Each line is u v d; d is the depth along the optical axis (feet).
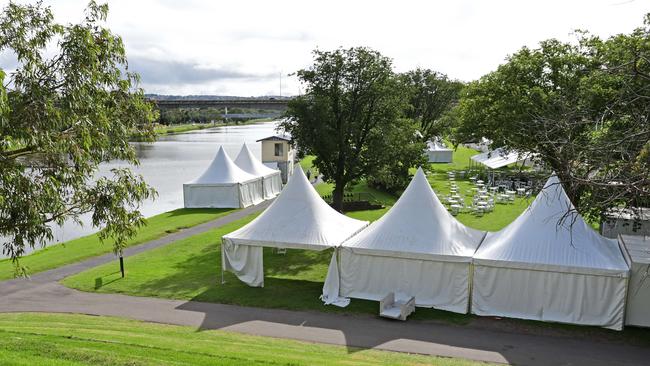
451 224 49.19
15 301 48.29
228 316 44.01
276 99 337.31
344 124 87.86
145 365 27.58
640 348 37.04
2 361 25.89
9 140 31.53
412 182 51.44
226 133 523.29
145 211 103.65
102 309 45.85
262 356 32.09
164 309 45.88
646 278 40.40
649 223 51.44
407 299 45.83
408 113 200.85
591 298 41.29
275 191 126.41
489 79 86.69
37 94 31.27
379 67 87.15
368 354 35.27
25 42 32.09
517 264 42.52
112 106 36.47
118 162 199.52
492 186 129.90
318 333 39.96
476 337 39.11
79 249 70.08
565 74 75.15
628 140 29.73
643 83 39.99
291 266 61.36
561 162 34.27
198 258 64.90
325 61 87.35
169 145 314.76
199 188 105.29
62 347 30.45
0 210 30.86
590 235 44.09
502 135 74.38
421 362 33.76
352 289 48.80
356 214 95.96
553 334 39.73
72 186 35.04
